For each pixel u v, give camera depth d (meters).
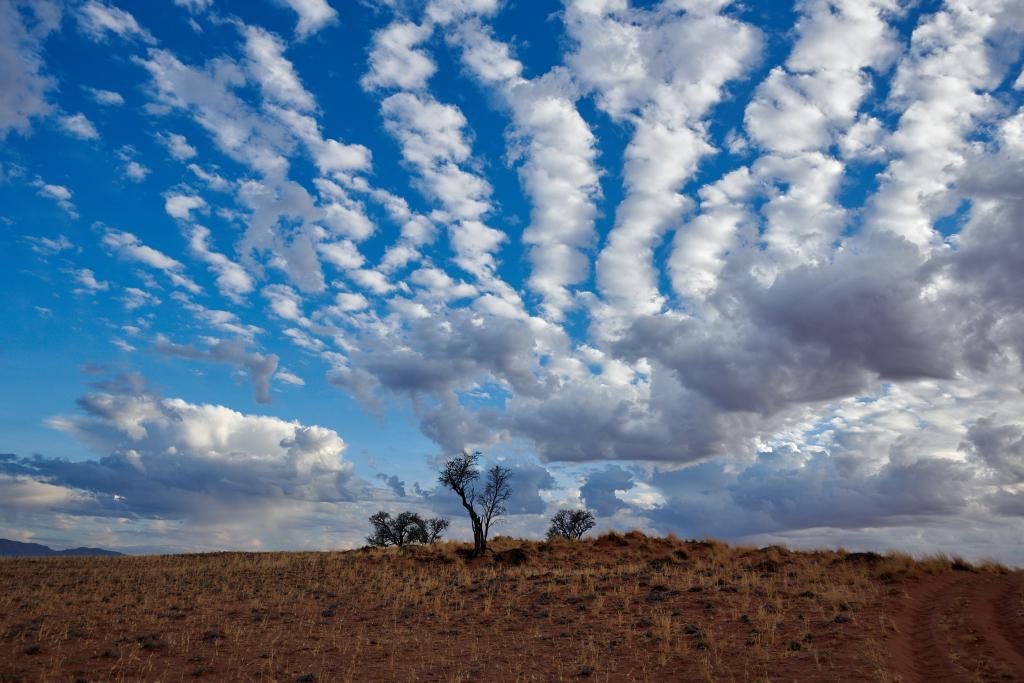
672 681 14.13
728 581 26.34
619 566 35.53
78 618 22.55
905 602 20.02
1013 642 14.98
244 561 41.50
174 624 21.89
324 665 16.62
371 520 75.56
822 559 31.64
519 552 43.62
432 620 22.42
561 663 16.23
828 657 14.66
